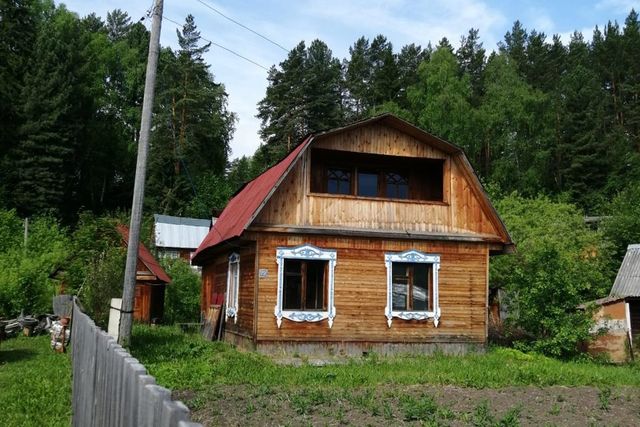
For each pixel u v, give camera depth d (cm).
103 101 6319
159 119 5747
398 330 1800
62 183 4972
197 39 6178
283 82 5884
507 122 5016
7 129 4884
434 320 1836
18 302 2394
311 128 5694
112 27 8000
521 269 2064
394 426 860
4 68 4944
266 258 1727
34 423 849
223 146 6481
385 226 1850
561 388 1244
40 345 1834
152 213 5588
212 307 2269
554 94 5641
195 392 1091
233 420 880
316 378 1249
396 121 1866
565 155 5184
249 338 1736
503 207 3622
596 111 5469
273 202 1752
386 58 6153
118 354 528
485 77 5584
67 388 1089
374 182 2020
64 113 5062
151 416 365
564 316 1923
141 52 7531
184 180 5819
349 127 1831
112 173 6066
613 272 3350
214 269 2450
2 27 5366
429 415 934
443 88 5066
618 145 5244
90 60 5947
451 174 1945
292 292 1755
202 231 4866
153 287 2909
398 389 1154
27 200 4722
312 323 1733
